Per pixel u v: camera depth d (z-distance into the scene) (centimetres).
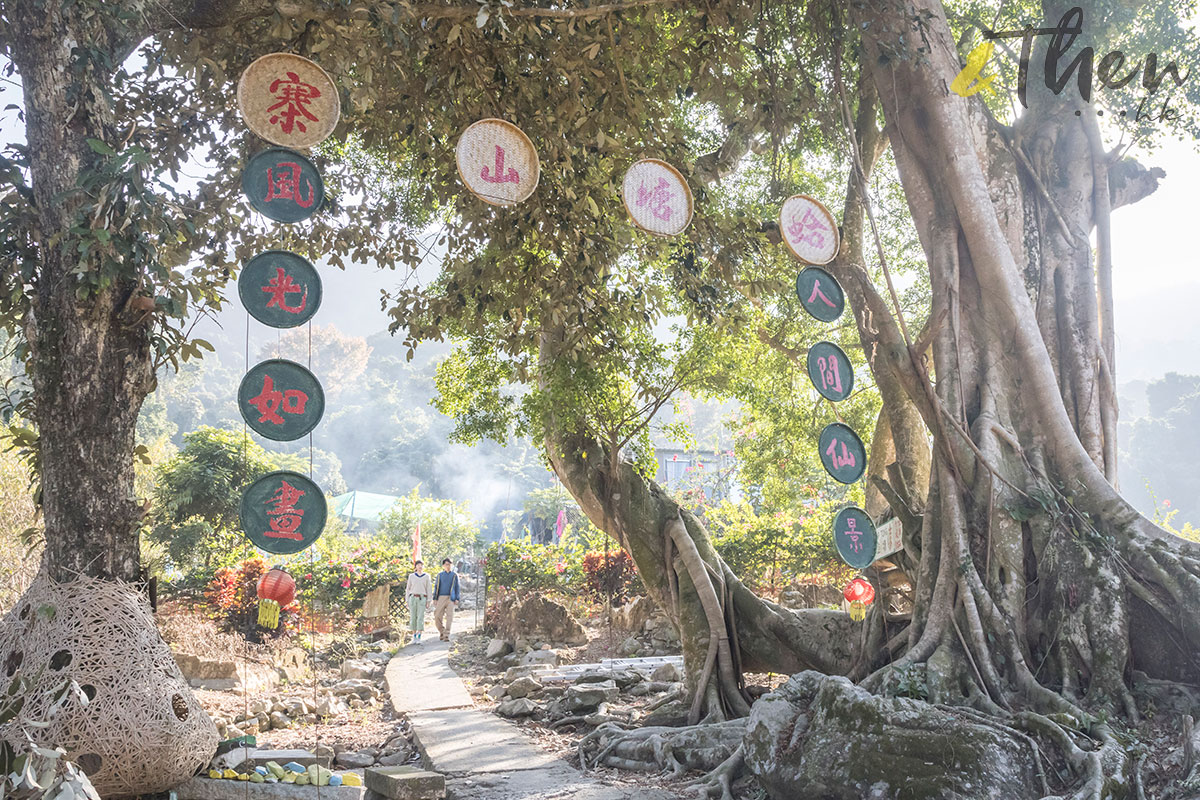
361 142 1025
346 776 604
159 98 752
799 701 637
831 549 1448
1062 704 630
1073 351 870
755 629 917
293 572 1698
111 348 573
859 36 902
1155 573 689
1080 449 795
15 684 391
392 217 1003
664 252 912
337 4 612
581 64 735
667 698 930
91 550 550
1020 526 762
